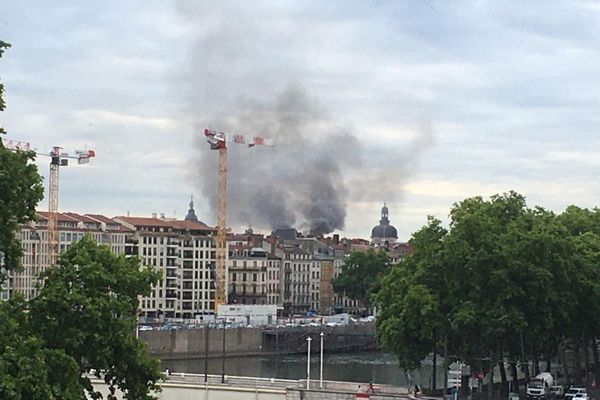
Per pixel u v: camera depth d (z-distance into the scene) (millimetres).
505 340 153875
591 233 177000
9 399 57656
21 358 60812
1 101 69000
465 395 148375
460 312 142000
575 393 149375
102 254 75312
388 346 148000
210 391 143375
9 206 68250
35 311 70375
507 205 163750
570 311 156250
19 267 69750
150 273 76875
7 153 68688
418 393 140875
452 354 147500
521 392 158750
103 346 71938
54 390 63594
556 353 188125
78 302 70750
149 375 75688
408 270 154750
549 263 151750
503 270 144875
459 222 149250
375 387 144375
